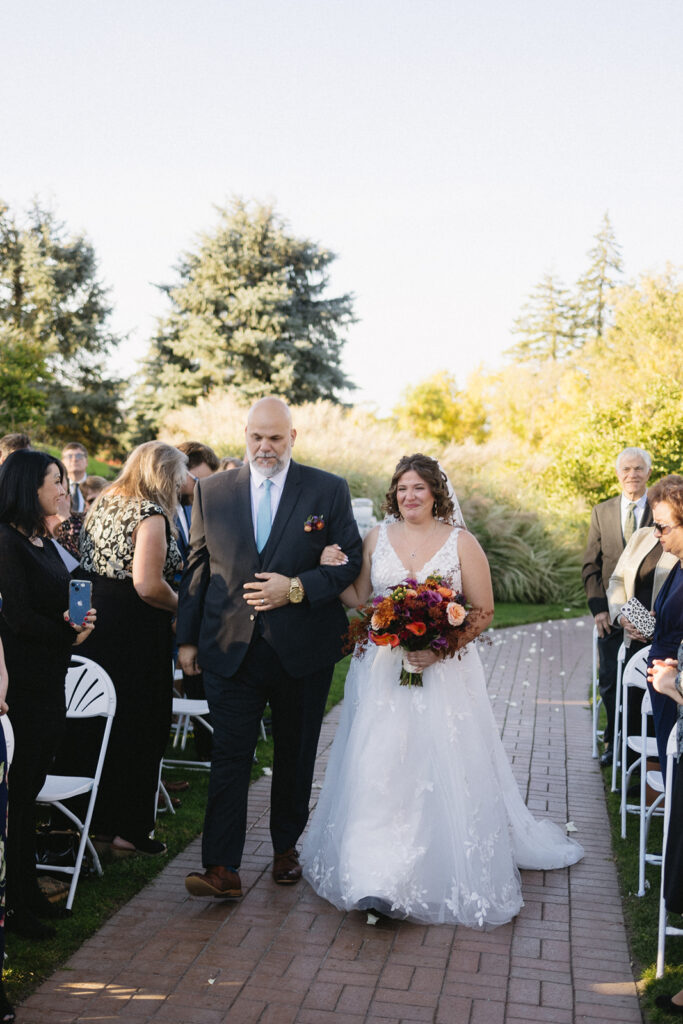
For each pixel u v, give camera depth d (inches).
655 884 155.2
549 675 363.9
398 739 144.9
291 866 154.6
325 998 116.3
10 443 211.3
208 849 143.6
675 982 120.1
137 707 159.2
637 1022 112.4
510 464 799.7
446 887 140.5
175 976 120.7
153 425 1171.9
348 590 159.6
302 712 151.9
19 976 118.0
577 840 178.2
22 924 128.6
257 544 151.8
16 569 126.6
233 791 144.9
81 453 282.8
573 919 142.6
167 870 157.6
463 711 148.7
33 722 127.7
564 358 2180.1
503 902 143.3
